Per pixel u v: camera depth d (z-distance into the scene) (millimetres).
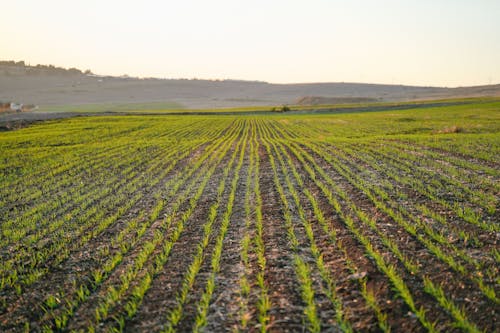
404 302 6453
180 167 23328
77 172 22703
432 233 9383
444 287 6820
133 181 19422
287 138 41281
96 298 7469
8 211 14656
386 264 7949
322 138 36906
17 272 8938
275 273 7973
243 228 11062
